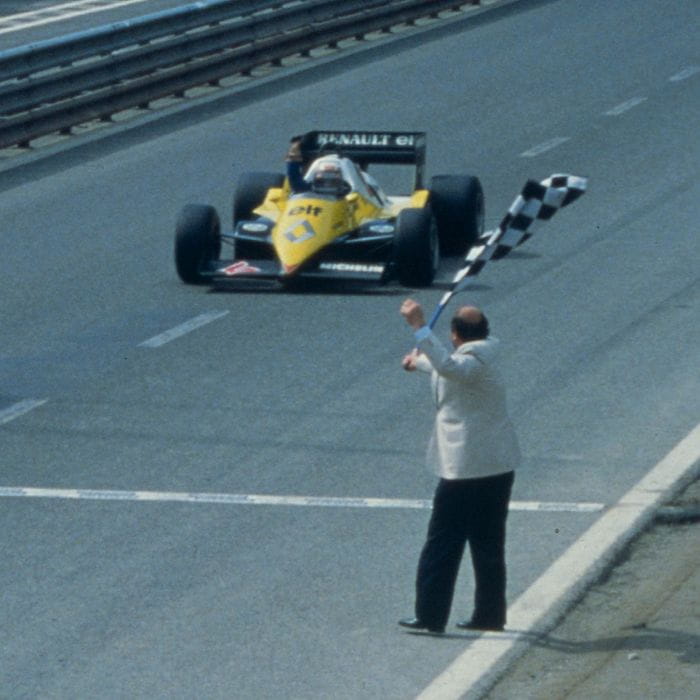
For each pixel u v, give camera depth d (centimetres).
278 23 8419
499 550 2336
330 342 3988
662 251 4888
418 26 9838
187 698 2169
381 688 2192
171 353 3912
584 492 2948
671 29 9475
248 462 3128
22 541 2744
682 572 2553
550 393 3553
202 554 2677
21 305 4422
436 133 6856
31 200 5809
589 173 6019
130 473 3072
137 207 5659
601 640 2311
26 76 6588
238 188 4834
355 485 3005
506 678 2200
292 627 2397
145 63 7344
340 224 4450
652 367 3734
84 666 2272
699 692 2091
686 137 6612
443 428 2316
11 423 3388
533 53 8825
